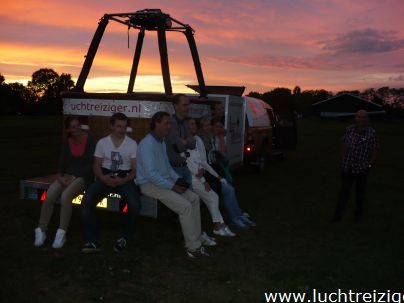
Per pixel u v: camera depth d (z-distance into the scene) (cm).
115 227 611
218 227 591
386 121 6712
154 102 563
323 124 5472
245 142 1039
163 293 405
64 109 604
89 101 588
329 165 1439
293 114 1462
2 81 8269
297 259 510
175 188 492
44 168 1135
